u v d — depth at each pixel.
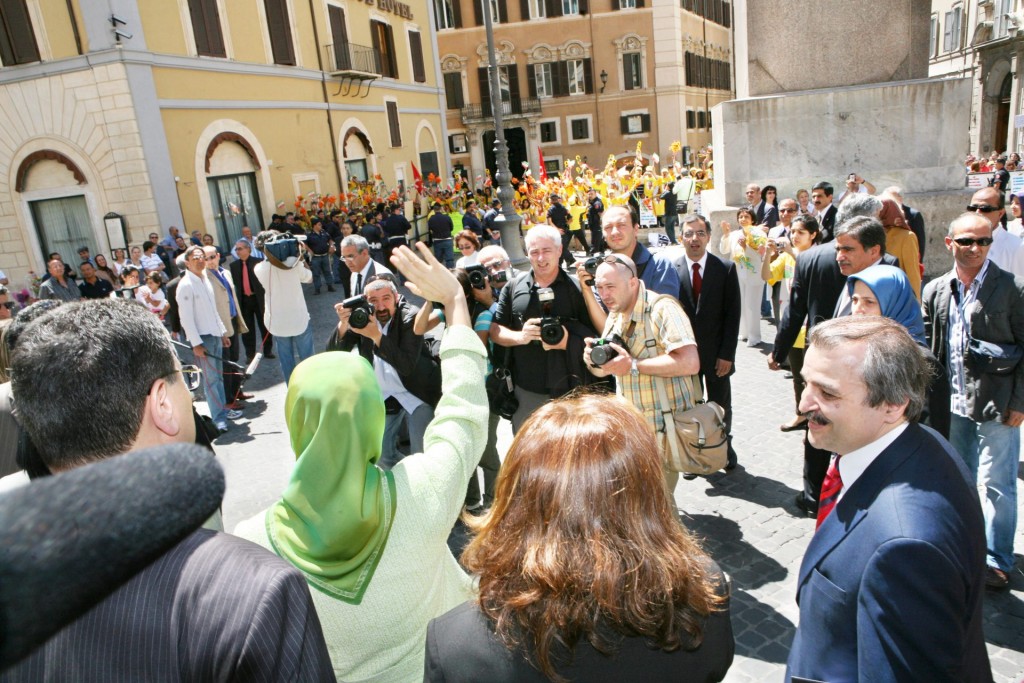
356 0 22.30
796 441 5.14
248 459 5.88
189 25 15.62
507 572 1.19
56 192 15.18
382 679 1.52
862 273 3.08
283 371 7.12
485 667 1.16
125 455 0.55
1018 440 3.19
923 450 1.57
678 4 37.06
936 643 1.37
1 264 15.82
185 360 8.88
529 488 1.22
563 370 3.69
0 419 2.31
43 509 0.44
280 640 0.86
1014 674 2.76
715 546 3.86
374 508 1.44
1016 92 28.97
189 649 0.83
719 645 1.21
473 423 1.67
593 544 1.13
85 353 1.05
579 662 1.13
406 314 3.82
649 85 37.66
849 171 8.23
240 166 17.33
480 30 37.94
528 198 17.88
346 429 1.42
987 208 4.89
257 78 17.77
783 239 6.11
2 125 15.02
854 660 1.51
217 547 0.90
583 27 37.50
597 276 3.27
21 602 0.42
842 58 8.16
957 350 3.28
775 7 8.15
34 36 14.31
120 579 0.50
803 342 4.61
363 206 20.17
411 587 1.51
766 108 8.21
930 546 1.39
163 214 14.89
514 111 38.50
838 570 1.55
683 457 3.20
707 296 4.48
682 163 37.69
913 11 7.96
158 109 14.76
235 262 8.85
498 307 3.94
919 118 7.99
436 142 28.62
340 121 21.27
